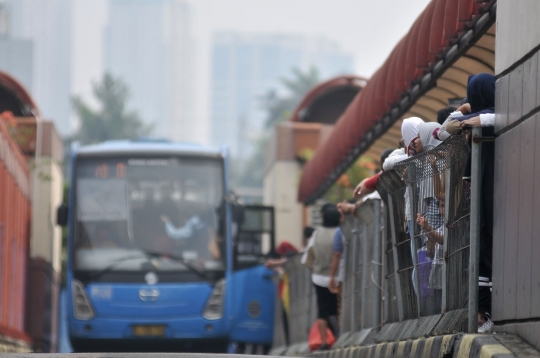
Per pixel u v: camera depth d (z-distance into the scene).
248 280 46.09
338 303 30.59
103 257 44.81
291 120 71.94
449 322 16.38
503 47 16.05
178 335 44.50
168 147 46.44
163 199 45.59
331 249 31.83
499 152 15.86
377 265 22.66
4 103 67.75
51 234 66.69
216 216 45.75
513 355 13.30
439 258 17.22
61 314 76.44
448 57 24.95
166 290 44.59
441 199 17.03
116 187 45.62
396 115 32.69
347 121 39.81
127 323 44.34
